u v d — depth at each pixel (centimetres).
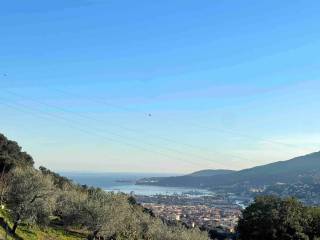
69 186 12594
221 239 12362
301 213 8531
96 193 10056
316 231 8412
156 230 9856
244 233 8669
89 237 8969
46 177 9300
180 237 9438
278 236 8262
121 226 9538
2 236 6950
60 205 9744
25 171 9238
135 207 12362
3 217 8106
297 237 8188
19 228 8206
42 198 8438
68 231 9369
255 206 8750
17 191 8356
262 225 8350
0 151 12231
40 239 7956
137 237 10200
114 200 9931
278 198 8919
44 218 8556
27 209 8088
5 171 11750
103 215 8888
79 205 9112
